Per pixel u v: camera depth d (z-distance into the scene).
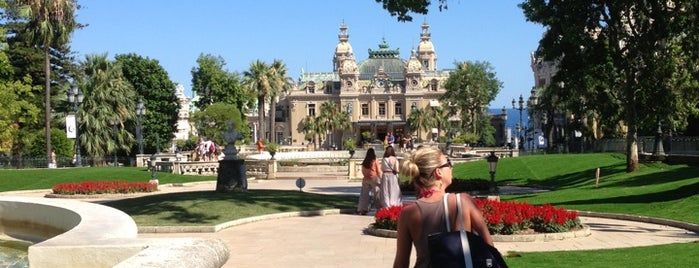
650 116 32.56
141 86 78.81
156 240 9.41
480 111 123.31
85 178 38.94
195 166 48.62
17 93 52.50
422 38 185.75
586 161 38.59
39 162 48.91
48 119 48.78
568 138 66.25
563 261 10.97
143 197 22.77
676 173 27.98
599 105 34.75
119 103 61.97
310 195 24.05
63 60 70.25
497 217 14.38
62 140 57.78
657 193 22.12
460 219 4.49
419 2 23.20
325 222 18.05
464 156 60.31
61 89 65.25
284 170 51.62
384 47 176.62
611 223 17.72
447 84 123.81
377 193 19.98
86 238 9.76
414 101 147.25
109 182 30.72
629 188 25.22
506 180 37.47
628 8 27.62
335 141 147.50
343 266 11.34
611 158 38.34
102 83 61.09
